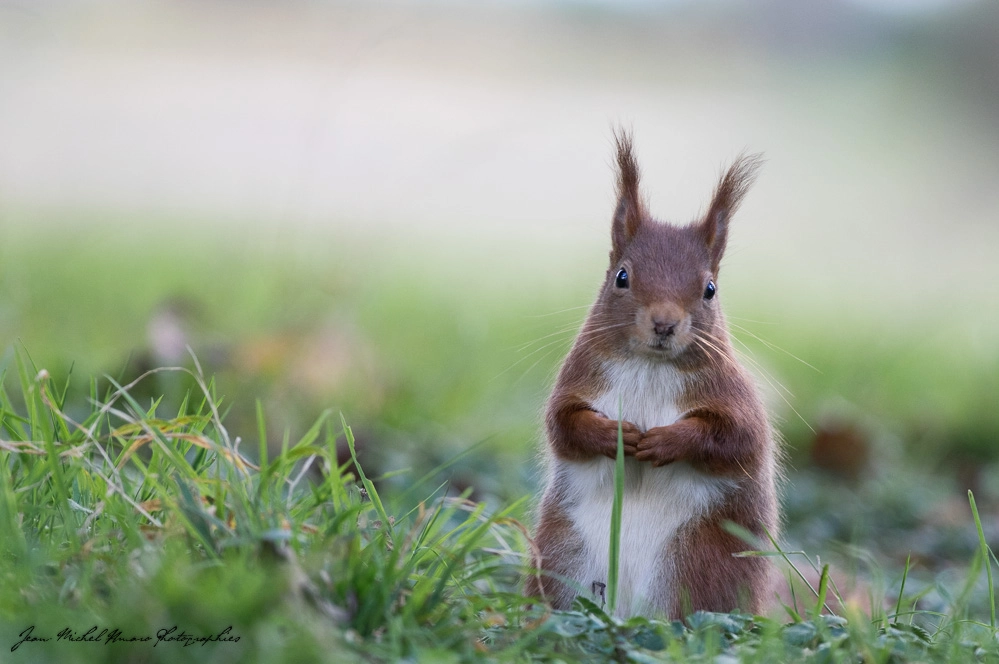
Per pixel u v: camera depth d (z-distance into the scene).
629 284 7.97
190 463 7.31
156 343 11.98
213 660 4.74
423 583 5.98
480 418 14.02
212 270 18.47
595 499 7.89
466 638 5.68
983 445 15.72
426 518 8.02
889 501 12.88
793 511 12.41
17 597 5.14
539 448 9.19
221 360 12.34
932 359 19.98
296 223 22.28
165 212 25.52
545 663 5.71
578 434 7.67
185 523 5.71
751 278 25.88
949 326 22.52
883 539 12.02
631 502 7.81
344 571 5.71
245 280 17.28
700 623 6.23
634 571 7.72
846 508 12.65
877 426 15.50
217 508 6.06
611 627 5.93
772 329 19.50
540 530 8.08
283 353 12.80
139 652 4.78
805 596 7.38
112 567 5.60
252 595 4.96
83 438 6.76
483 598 6.50
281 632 5.04
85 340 13.83
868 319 21.80
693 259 8.09
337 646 5.06
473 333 16.52
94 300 15.95
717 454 7.57
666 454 7.46
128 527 5.76
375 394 13.29
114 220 23.50
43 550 5.62
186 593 4.91
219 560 5.50
